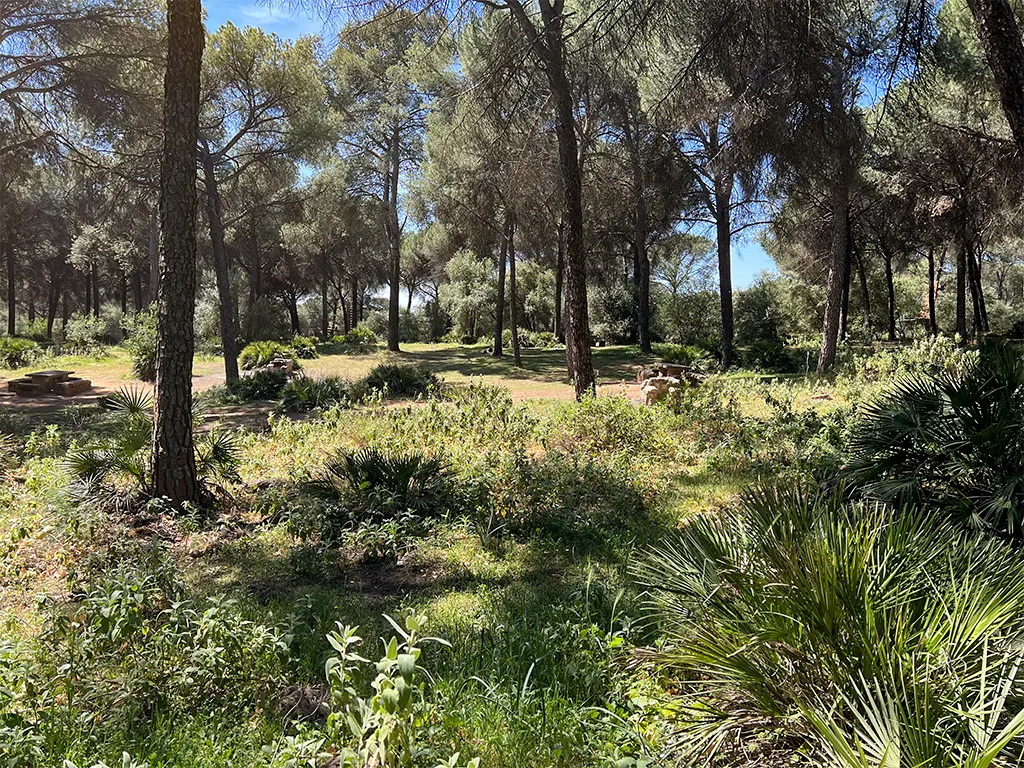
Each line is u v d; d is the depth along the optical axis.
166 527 5.43
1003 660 2.01
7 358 24.16
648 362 25.47
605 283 35.28
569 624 3.24
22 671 2.58
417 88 23.20
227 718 2.68
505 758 2.33
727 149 9.36
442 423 9.23
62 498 5.48
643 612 3.51
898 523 2.84
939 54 6.77
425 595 4.18
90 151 17.78
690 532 3.19
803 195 16.05
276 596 4.18
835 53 6.37
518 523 5.46
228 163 23.23
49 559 4.66
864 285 30.48
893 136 11.96
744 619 2.44
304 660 3.17
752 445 7.81
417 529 5.39
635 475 6.77
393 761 1.95
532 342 34.53
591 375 11.26
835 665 2.15
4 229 35.50
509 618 3.57
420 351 33.06
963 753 1.80
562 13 9.97
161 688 2.78
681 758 2.21
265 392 16.62
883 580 2.46
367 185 30.23
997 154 14.86
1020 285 53.06
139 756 2.33
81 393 17.70
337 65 21.33
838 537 2.50
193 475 5.95
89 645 2.83
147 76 15.66
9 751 2.19
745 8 6.10
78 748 2.38
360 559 4.89
